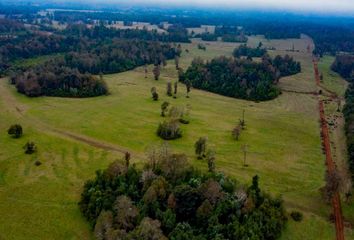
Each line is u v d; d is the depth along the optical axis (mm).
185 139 179250
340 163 165125
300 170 156750
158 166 135000
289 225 119125
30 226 114812
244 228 106938
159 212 111625
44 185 136875
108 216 108312
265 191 138000
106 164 153125
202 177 130875
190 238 103500
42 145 168875
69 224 115875
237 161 160625
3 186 135625
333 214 127000
